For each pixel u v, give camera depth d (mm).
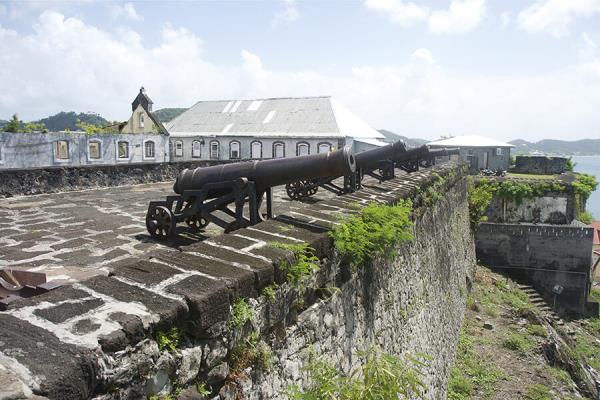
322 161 5133
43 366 1809
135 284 2684
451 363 12164
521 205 28406
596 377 16344
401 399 4734
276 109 36969
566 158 38688
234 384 2908
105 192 11320
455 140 42219
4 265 4809
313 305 4062
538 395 11570
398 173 16078
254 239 3891
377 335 5715
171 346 2416
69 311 2264
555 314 22500
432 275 10141
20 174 10164
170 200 6059
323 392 3363
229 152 35688
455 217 16406
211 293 2652
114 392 2074
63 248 5613
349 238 4637
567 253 24938
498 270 25766
